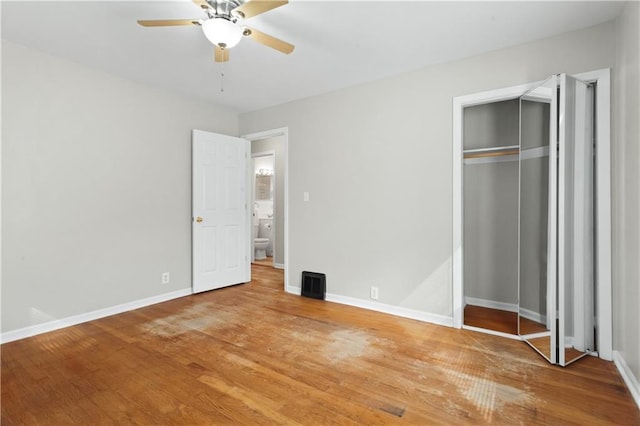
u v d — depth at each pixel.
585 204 2.36
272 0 1.79
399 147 3.29
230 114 4.57
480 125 3.60
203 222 4.12
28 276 2.79
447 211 3.02
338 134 3.72
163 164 3.79
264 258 6.80
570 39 2.49
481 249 3.63
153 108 3.69
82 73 3.11
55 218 2.94
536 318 2.51
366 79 3.43
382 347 2.55
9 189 2.68
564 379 2.07
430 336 2.77
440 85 3.05
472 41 2.64
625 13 2.12
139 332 2.87
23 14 2.27
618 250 2.24
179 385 2.02
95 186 3.21
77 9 2.21
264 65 3.10
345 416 1.73
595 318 2.40
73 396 1.91
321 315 3.30
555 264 2.31
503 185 3.50
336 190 3.74
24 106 2.75
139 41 2.65
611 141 2.32
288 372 2.17
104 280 3.28
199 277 4.09
